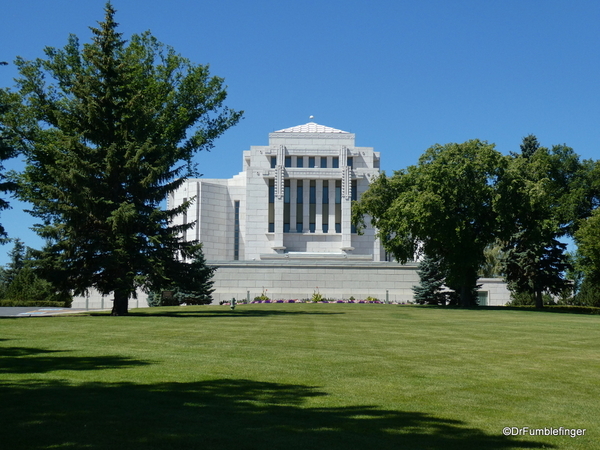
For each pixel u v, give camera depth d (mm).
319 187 95750
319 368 15047
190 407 10594
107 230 38000
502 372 15172
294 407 10820
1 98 43312
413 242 57844
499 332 26672
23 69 45688
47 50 47344
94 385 12312
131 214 35562
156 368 14555
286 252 93750
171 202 99500
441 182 51719
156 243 38250
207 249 97812
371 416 10352
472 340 22828
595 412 11133
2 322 29906
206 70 52562
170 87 51062
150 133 42188
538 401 11914
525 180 53000
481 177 53062
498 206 52000
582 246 57312
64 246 36812
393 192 58719
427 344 21078
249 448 8352
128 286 37312
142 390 11898
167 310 47969
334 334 24109
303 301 73188
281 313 40375
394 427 9719
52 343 19766
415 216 51094
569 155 67375
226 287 76375
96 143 39469
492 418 10516
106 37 39594
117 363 15289
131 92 40469
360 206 59969
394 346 20188
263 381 13141
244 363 15586
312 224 95688
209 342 20344
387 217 57500
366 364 15883
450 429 9727
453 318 36688
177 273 40438
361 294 77125
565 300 79188
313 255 89938
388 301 76188
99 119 38281
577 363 16984
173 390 11961
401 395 12109
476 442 9086
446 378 14086
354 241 94875
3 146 34469
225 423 9602
